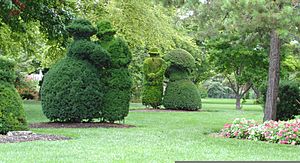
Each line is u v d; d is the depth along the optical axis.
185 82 21.31
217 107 27.05
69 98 11.61
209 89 47.56
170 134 9.83
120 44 12.23
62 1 15.40
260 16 8.27
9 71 9.09
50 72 11.96
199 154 6.79
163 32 17.95
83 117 11.80
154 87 21.25
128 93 12.36
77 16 16.41
